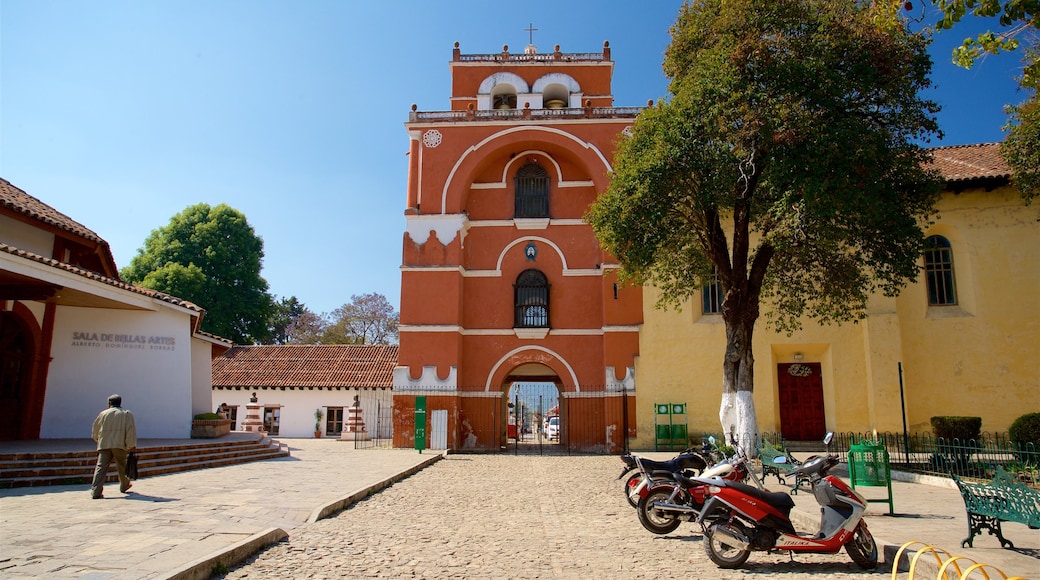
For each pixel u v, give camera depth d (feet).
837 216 47.85
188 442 60.08
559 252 88.48
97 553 22.53
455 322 84.28
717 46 50.90
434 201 87.40
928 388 71.46
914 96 49.32
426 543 28.25
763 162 50.01
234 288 145.89
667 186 50.83
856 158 44.91
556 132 88.17
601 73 95.86
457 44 97.14
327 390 115.75
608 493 45.24
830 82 46.42
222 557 22.75
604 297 83.30
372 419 114.21
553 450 87.30
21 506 32.42
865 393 74.08
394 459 66.54
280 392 116.47
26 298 54.75
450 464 66.74
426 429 81.66
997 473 24.27
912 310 73.36
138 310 66.08
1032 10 22.86
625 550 27.66
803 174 45.42
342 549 26.55
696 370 79.41
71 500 34.53
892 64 47.57
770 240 49.90
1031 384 69.51
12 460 42.80
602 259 86.84
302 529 30.22
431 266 85.76
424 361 83.66
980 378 70.69
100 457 35.70
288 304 219.41
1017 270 71.26
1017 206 71.97
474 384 86.22
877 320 72.79
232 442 62.95
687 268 60.95
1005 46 25.94
